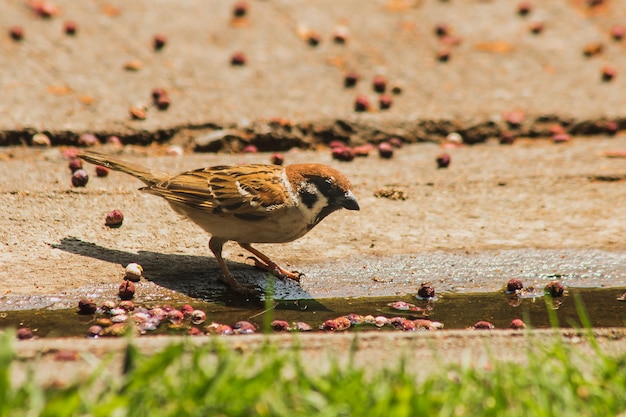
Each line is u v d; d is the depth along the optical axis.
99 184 12.15
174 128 14.09
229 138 14.11
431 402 5.90
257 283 10.23
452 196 12.61
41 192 11.70
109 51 16.27
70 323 8.82
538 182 13.12
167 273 10.21
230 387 5.95
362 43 17.42
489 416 5.89
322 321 9.22
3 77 14.91
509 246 11.27
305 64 16.55
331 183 9.90
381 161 13.87
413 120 14.91
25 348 6.85
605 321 9.31
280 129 14.36
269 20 18.02
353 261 10.81
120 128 13.92
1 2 17.38
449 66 16.84
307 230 10.19
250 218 9.84
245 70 16.14
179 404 5.67
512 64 17.06
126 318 8.94
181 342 6.57
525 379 6.38
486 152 14.41
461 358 7.03
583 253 11.13
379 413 5.68
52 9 17.20
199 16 17.97
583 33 18.30
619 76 16.75
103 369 6.22
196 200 10.04
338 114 14.86
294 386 6.12
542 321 9.30
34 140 13.38
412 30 18.08
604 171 13.47
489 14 18.95
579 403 6.17
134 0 18.38
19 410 5.66
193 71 15.91
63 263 10.10
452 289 10.27
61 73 15.33
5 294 9.34
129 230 11.05
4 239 10.43
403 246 11.20
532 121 15.23
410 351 7.11
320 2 19.00
